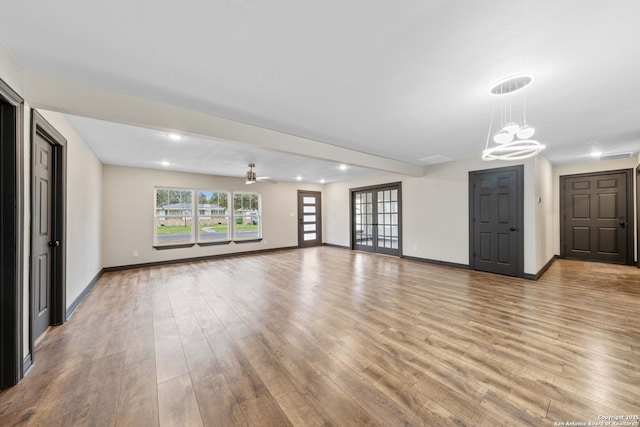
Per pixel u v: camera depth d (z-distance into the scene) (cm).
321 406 157
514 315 290
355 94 228
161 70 190
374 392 169
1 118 175
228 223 692
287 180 796
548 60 174
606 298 344
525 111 265
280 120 291
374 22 140
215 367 197
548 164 539
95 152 423
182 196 626
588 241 568
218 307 321
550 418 146
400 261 611
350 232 800
